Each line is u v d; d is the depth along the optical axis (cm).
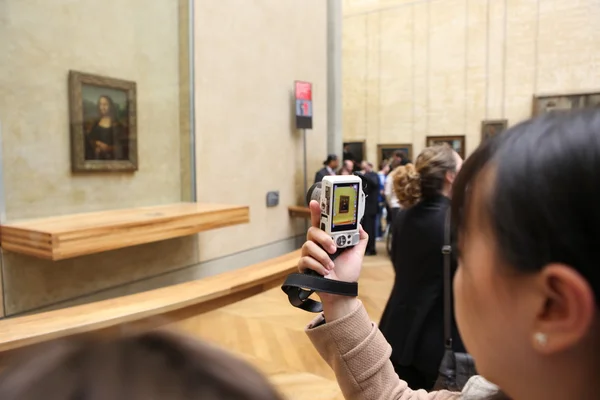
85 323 263
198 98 573
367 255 804
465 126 1284
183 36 560
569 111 50
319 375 352
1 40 404
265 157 681
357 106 1458
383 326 226
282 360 382
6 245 392
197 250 580
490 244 49
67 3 451
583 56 1120
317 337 98
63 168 457
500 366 51
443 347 199
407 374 214
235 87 626
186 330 38
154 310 293
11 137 415
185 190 578
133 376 30
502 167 49
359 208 102
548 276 43
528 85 1191
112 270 487
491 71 1239
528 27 1184
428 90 1338
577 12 1121
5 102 409
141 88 527
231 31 615
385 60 1402
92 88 474
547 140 47
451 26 1290
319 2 784
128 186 521
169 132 562
